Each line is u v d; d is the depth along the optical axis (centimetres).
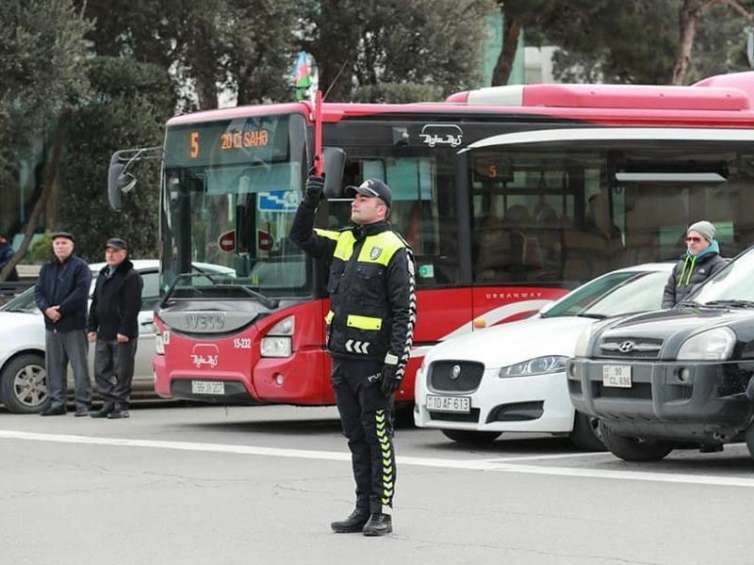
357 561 1978
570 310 3447
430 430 3797
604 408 2817
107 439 3544
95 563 1988
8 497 2580
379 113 3759
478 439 3441
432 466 2950
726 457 3061
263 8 6862
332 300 2195
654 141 4031
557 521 2253
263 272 3728
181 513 2383
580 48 10025
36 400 4316
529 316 3884
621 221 3994
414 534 2172
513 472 2841
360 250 2181
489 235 3866
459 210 3831
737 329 2698
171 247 3912
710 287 3044
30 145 6419
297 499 2523
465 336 3344
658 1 9875
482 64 7662
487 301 3850
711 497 2461
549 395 3125
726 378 2670
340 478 2791
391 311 2170
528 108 3944
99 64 6438
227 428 3862
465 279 3828
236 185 3797
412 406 4075
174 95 6900
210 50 6894
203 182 3862
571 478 2738
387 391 2159
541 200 3925
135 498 2550
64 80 5859
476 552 2022
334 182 3488
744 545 2034
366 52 7412
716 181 4091
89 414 4206
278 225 3719
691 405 2673
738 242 4100
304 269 3669
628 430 2814
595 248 3966
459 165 3841
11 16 5800
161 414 4316
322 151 3512
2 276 6169
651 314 2908
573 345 3139
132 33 6812
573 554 1992
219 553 2044
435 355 3262
